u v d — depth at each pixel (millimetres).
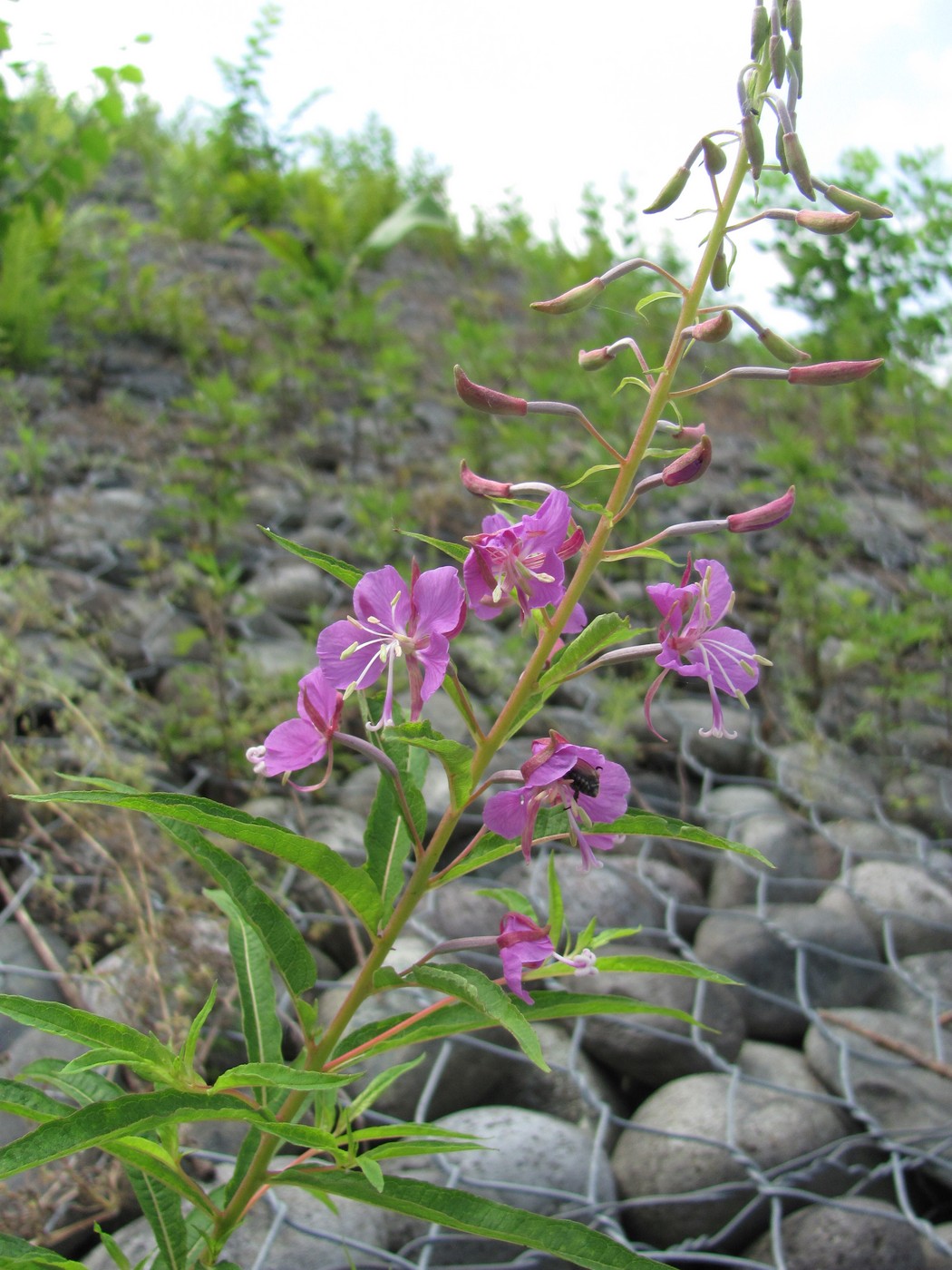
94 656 563
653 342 945
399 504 737
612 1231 384
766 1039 511
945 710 762
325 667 218
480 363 899
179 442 823
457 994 208
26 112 809
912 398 1031
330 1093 257
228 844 507
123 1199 353
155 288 1073
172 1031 382
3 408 790
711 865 608
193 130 1423
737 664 233
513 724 228
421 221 1191
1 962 416
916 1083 474
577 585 226
